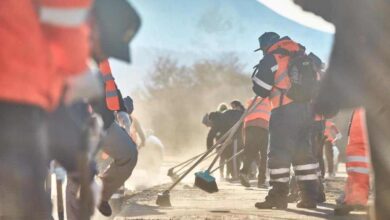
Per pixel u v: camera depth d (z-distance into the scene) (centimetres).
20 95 398
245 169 2202
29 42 400
